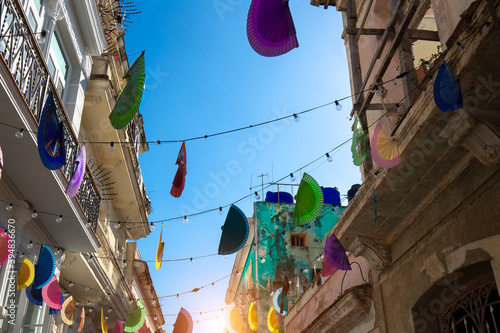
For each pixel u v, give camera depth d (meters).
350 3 9.46
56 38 10.22
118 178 15.96
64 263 12.68
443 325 6.93
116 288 15.83
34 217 9.02
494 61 4.82
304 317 12.31
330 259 8.38
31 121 7.57
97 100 12.55
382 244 8.17
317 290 11.58
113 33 13.27
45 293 8.22
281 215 22.97
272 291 18.92
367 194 7.34
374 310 8.48
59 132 5.79
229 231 6.21
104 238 15.11
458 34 5.13
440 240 6.66
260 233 22.39
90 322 16.20
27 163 8.34
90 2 10.95
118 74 14.39
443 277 6.43
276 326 14.32
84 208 10.49
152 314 27.34
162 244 8.38
